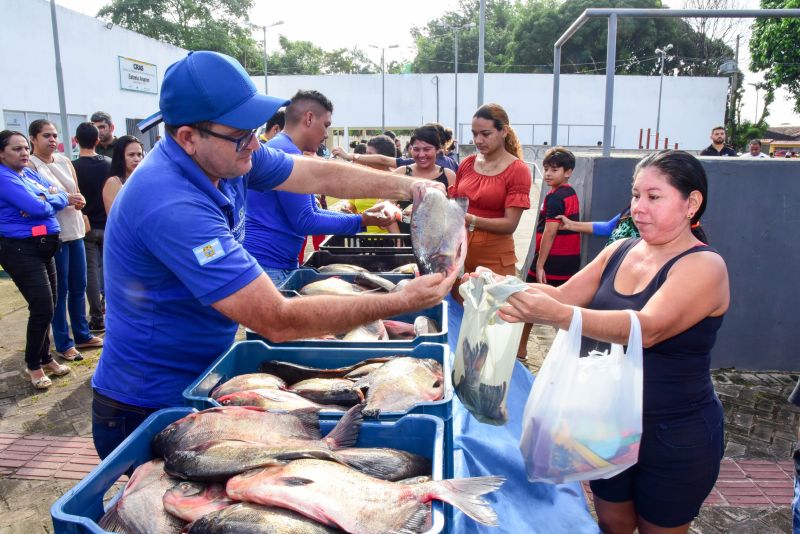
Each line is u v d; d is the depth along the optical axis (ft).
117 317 6.65
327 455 5.10
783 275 17.08
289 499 4.55
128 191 6.04
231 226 6.81
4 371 17.10
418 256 7.27
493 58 242.58
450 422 6.16
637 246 7.39
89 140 19.90
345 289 10.34
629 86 125.29
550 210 16.70
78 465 12.30
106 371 6.88
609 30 16.90
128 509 5.08
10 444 13.12
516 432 9.32
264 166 7.82
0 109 55.77
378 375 7.13
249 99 5.79
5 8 56.08
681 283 6.31
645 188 6.63
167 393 6.83
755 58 96.22
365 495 4.64
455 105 122.83
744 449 13.17
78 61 68.44
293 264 12.09
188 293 6.48
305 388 6.98
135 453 5.70
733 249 17.03
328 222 11.43
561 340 6.31
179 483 5.17
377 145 23.99
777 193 16.70
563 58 198.70
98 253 20.39
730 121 153.58
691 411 6.66
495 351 6.63
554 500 8.11
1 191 14.71
